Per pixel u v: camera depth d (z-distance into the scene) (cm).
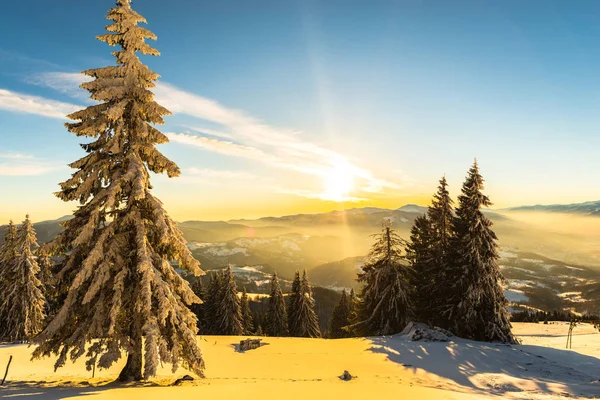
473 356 2716
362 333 4366
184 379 1659
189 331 1595
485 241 3619
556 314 7781
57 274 1527
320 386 1487
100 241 1503
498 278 3656
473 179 3769
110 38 1666
